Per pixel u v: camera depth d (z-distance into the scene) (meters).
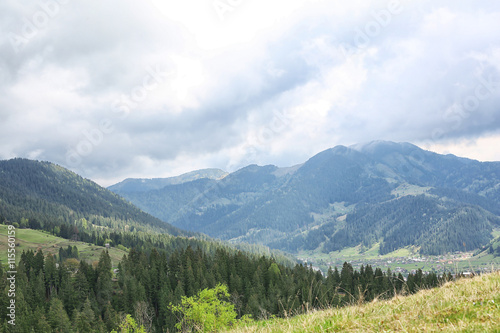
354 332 8.53
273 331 10.00
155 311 92.38
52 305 80.19
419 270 65.69
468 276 12.94
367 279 86.81
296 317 11.58
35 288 94.44
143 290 88.50
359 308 11.03
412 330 7.93
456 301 9.86
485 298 9.52
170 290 91.62
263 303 73.19
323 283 88.50
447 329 7.49
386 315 9.70
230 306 34.25
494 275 12.07
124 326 55.59
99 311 89.75
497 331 6.84
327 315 10.72
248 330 10.85
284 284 88.50
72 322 81.06
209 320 25.19
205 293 34.38
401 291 13.09
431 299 10.67
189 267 100.50
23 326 73.19
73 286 99.56
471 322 7.74
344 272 97.56
